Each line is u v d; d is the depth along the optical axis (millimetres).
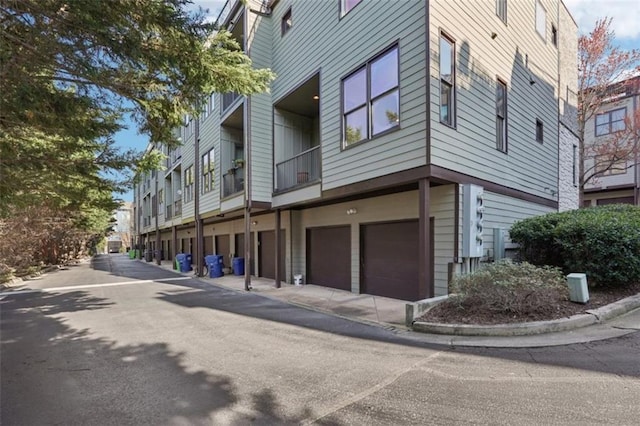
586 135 16406
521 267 5582
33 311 7777
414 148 6418
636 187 14727
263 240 13844
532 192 9930
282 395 3312
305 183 9531
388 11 7047
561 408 2836
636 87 14812
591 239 6406
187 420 2906
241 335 5488
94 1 3211
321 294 9281
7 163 4996
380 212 8594
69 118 4512
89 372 4039
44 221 14023
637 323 4875
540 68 10633
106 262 28125
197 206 16094
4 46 3332
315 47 9266
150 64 4137
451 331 4984
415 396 3176
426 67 6230
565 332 4688
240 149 14359
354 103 7953
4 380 3840
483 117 7719
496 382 3375
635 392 3035
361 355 4375
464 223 6980
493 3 8297
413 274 7781
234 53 4656
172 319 6715
